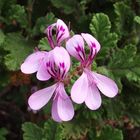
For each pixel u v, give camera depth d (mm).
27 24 149
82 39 110
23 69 108
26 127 138
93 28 132
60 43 115
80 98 104
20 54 141
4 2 150
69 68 110
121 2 148
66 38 117
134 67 131
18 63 138
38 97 107
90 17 149
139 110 146
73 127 139
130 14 148
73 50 110
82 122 140
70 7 152
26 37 149
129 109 147
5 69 146
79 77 108
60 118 104
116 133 134
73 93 104
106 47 131
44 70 108
